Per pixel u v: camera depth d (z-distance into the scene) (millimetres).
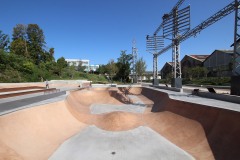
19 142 10867
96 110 24500
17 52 53062
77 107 22891
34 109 14516
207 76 51281
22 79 39281
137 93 39938
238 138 9727
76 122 17328
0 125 10742
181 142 12781
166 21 28234
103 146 12523
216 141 10906
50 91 29516
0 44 48594
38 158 10359
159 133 15117
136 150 11914
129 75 78625
